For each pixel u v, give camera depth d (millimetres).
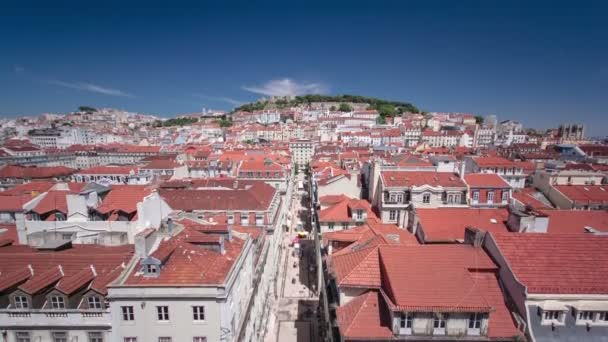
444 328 25500
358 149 172000
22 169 117188
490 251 30594
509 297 27672
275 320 52188
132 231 43281
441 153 148500
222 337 28016
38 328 28859
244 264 35406
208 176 114312
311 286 62625
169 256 30516
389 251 30656
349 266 31547
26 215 47375
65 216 47188
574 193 64188
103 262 33250
